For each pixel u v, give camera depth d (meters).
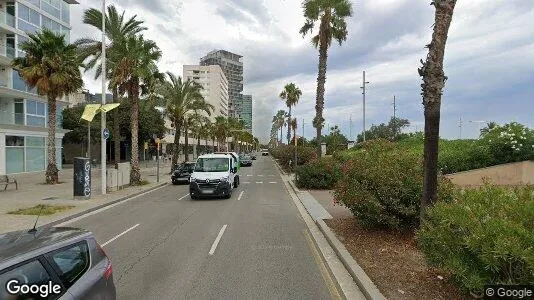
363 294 6.34
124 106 58.72
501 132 22.66
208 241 10.61
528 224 4.81
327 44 29.23
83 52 29.22
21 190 24.00
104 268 4.71
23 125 35.97
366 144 11.69
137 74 26.06
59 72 26.53
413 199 9.55
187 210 16.50
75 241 4.50
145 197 21.53
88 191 19.70
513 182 21.23
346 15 28.97
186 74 142.88
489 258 4.53
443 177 10.04
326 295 6.54
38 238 4.39
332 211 15.39
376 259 7.94
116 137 33.75
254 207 17.23
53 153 28.52
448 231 5.35
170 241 10.66
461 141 29.50
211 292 6.69
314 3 28.56
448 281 5.93
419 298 5.77
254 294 6.59
